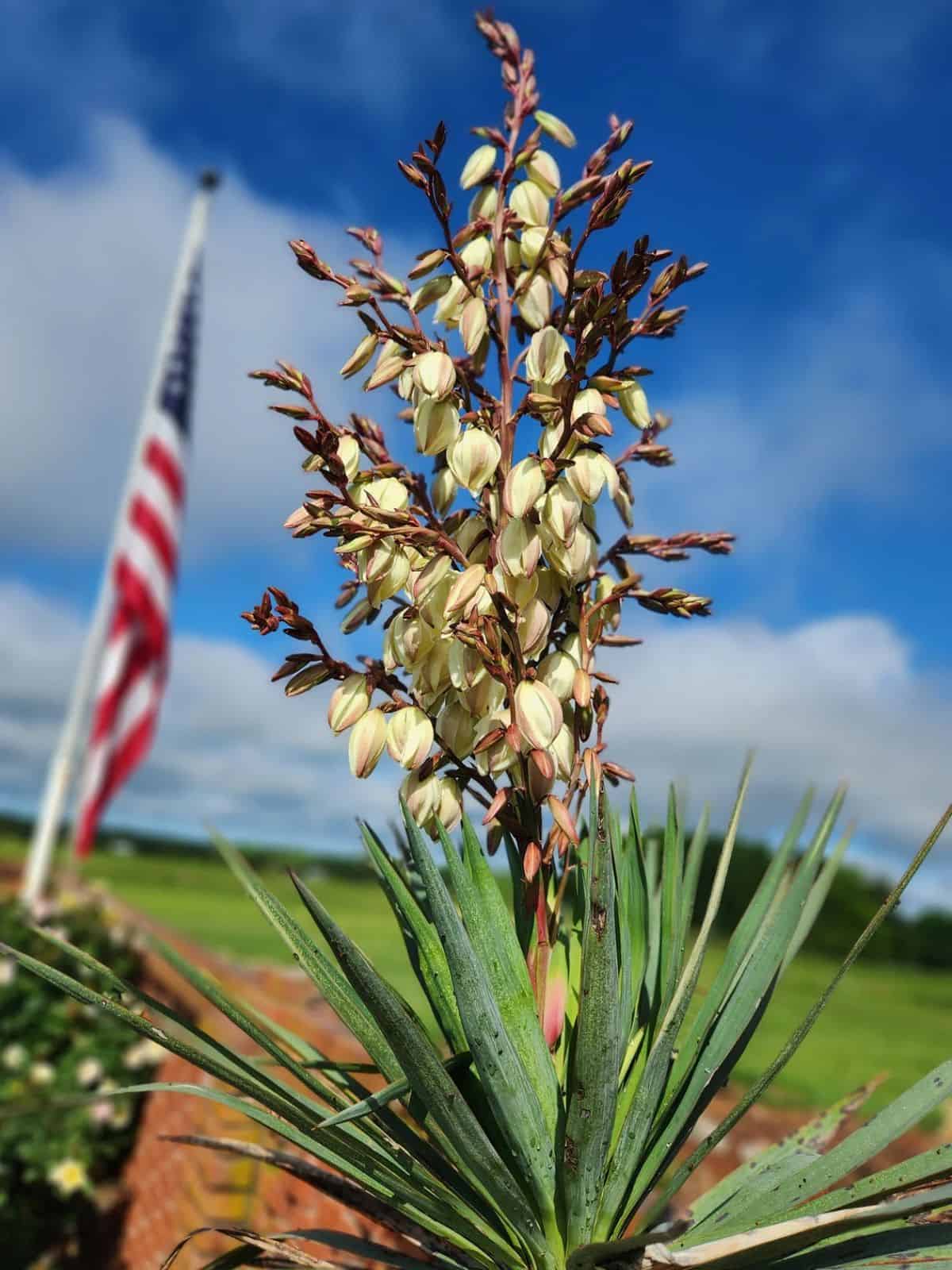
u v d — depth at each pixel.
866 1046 6.12
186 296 5.17
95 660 5.12
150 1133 2.65
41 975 0.69
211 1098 0.77
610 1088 0.71
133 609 4.84
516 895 0.92
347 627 0.86
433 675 0.83
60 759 5.02
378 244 0.91
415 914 0.86
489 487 0.86
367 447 0.92
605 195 0.79
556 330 0.83
